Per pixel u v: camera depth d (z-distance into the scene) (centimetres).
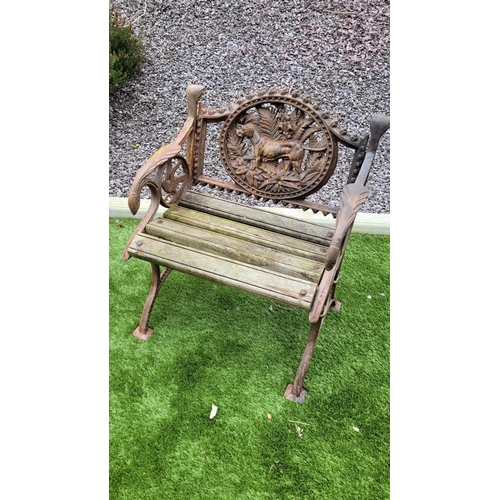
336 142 176
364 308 220
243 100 182
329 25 283
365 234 265
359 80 289
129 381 182
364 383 187
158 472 154
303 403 178
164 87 299
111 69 281
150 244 172
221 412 173
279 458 160
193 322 208
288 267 166
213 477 154
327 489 152
